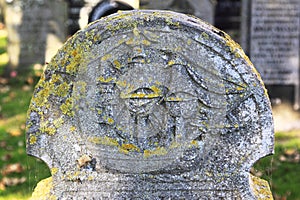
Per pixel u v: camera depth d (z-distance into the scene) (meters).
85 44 2.33
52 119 2.39
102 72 2.34
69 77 2.36
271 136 2.36
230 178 2.39
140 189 2.41
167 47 2.32
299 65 4.57
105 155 2.39
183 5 4.52
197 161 2.38
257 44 4.59
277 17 4.55
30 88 5.02
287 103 4.60
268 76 4.61
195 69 2.33
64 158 2.40
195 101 2.34
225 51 2.31
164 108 2.35
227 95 2.34
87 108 2.37
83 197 2.42
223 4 4.70
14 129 4.02
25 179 3.32
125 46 2.32
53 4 5.15
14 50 5.28
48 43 5.24
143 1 4.22
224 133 2.36
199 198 2.41
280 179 3.37
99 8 4.32
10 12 5.22
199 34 2.30
